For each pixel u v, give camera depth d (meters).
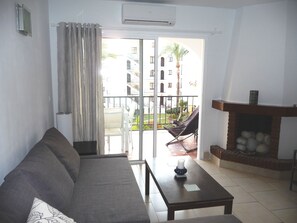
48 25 3.32
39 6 2.78
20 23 1.96
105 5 3.53
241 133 3.92
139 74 3.91
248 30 3.60
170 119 6.19
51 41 3.45
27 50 2.25
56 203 1.63
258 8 3.50
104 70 3.81
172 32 3.80
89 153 3.11
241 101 3.71
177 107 6.19
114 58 3.81
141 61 3.87
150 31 3.74
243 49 3.66
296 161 3.39
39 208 1.18
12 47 1.85
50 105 3.38
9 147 1.78
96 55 3.48
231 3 3.53
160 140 5.20
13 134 1.86
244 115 3.88
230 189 3.08
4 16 1.70
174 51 6.58
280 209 2.63
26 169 1.54
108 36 3.63
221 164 3.83
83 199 1.95
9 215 1.18
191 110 6.23
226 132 3.93
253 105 3.46
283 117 3.41
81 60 3.44
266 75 3.48
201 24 3.86
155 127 4.05
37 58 2.64
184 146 4.84
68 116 3.23
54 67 3.52
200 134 4.15
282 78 3.37
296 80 3.38
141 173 3.60
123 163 2.77
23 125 2.11
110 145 4.20
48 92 3.24
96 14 3.53
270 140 3.55
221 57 4.00
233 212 2.56
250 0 3.35
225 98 3.95
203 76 4.00
